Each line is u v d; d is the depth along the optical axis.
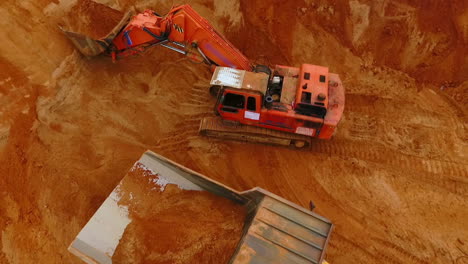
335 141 10.66
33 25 9.18
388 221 9.03
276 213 6.40
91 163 9.09
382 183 9.77
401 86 12.50
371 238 8.71
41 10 9.51
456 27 13.22
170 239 7.10
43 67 8.95
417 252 8.52
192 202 7.74
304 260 5.94
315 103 8.93
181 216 7.50
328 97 9.44
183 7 9.16
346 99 11.94
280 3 13.70
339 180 9.81
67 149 8.89
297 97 9.12
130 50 10.05
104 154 9.38
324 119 9.08
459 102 12.00
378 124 11.19
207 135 10.45
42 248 7.39
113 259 6.72
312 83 9.29
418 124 11.26
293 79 9.80
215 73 9.34
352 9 13.68
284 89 9.60
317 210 9.16
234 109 9.52
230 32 13.34
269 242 6.09
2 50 8.41
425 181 9.83
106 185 8.87
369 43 13.49
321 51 13.33
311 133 9.57
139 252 6.93
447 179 9.86
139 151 9.80
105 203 7.36
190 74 11.87
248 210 7.43
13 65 8.43
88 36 10.34
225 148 10.34
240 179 9.72
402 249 8.55
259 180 9.73
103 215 7.14
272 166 10.05
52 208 7.96
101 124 9.77
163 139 10.28
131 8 12.30
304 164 10.12
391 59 13.24
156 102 10.89
